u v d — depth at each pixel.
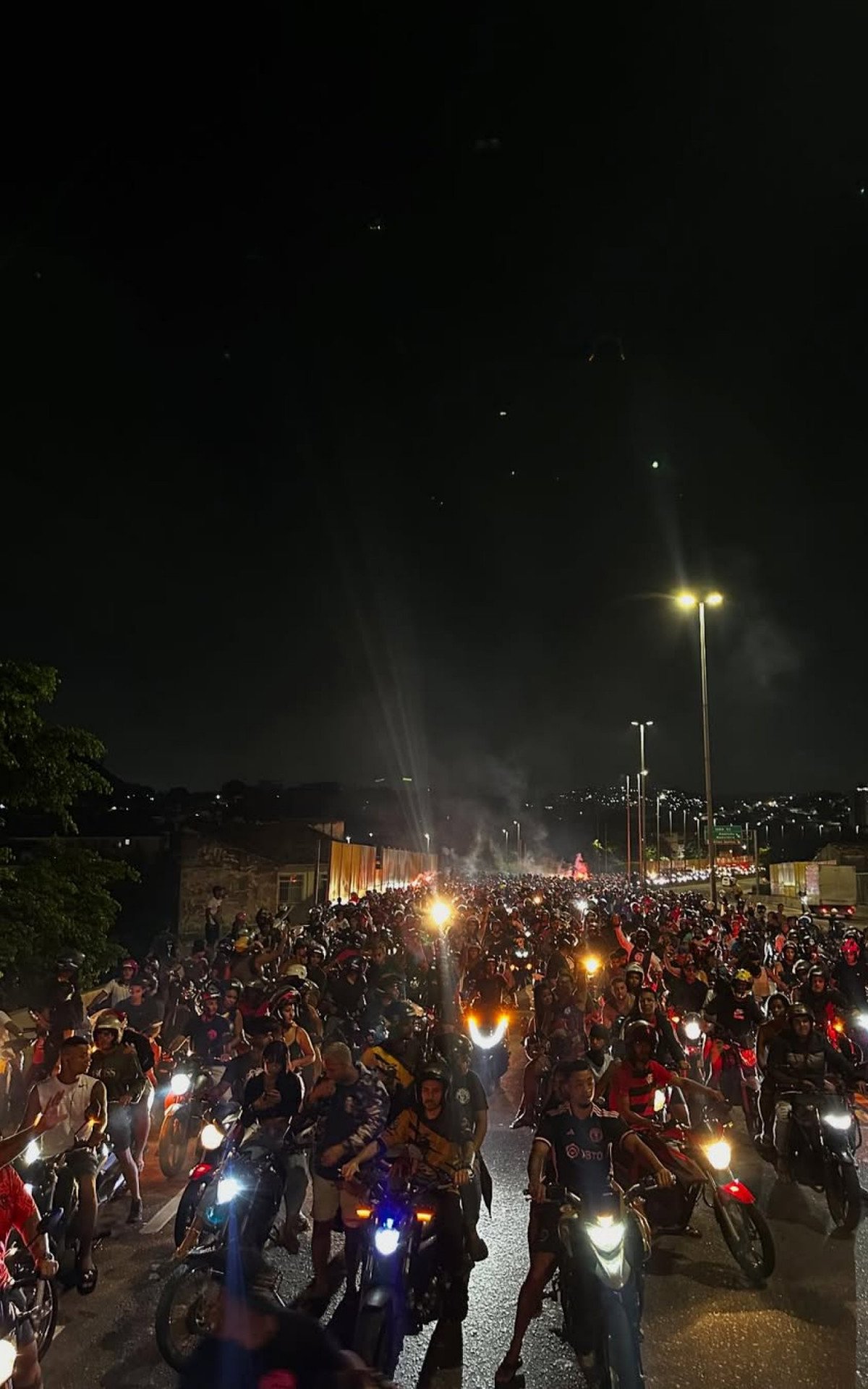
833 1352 5.58
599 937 18.25
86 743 17.16
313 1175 6.30
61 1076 6.71
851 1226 7.48
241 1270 5.27
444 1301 5.62
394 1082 7.32
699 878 124.94
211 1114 7.21
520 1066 14.91
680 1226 7.00
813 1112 7.96
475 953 19.22
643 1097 7.16
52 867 16.59
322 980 14.03
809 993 11.40
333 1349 2.72
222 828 49.44
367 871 70.50
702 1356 5.55
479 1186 6.15
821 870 57.84
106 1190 7.91
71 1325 5.95
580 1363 5.16
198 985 13.80
